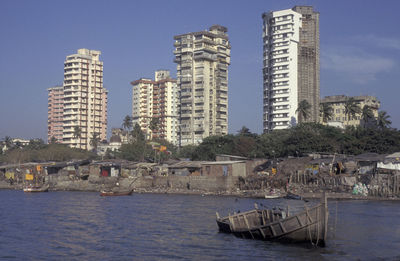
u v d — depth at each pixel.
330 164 105.62
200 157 147.50
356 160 105.12
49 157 180.75
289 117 196.75
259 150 140.75
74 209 75.25
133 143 182.00
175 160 148.25
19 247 43.06
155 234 49.69
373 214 64.44
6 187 146.12
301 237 40.91
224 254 39.38
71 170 142.75
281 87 199.50
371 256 38.31
